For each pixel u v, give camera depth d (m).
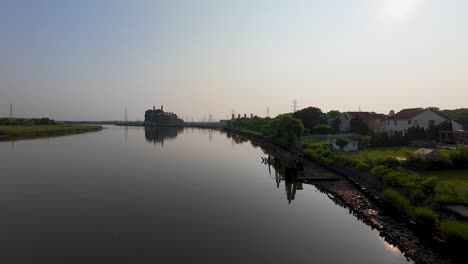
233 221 22.81
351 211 25.28
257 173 42.41
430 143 52.19
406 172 30.16
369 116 90.12
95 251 17.59
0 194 29.67
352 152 48.34
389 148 52.16
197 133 156.50
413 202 23.31
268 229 21.33
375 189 28.72
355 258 17.06
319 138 73.19
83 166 46.28
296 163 39.50
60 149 68.62
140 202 27.31
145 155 60.72
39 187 32.56
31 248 17.91
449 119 61.28
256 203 27.61
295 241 19.36
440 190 23.06
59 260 16.52
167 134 144.50
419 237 19.08
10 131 98.19
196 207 26.16
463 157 33.91
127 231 20.56
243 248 18.23
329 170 41.38
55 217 23.22
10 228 20.97
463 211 19.81
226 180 37.41
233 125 175.25
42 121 151.38
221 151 70.50
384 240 19.48
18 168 43.97
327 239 19.62
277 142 77.94
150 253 17.42
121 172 41.62
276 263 16.48
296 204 27.34
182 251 17.73
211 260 16.73
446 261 16.14
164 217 23.48
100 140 98.06
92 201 27.47
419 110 64.94
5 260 16.48
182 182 35.81
